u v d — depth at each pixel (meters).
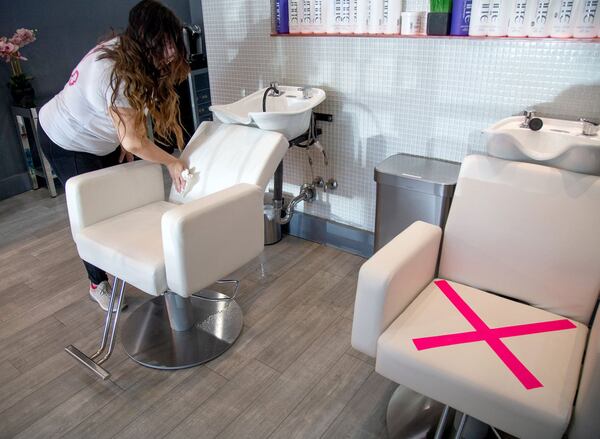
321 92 2.24
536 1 1.72
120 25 3.88
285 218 2.57
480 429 1.45
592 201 1.30
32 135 3.43
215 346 1.89
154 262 1.56
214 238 1.59
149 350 1.87
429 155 2.18
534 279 1.40
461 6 1.87
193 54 4.14
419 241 1.39
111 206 1.88
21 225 2.99
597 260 1.30
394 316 1.31
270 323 2.04
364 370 1.77
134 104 1.65
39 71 3.48
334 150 2.46
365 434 1.52
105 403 1.65
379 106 2.23
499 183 1.44
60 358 1.86
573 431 1.03
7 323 2.07
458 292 1.46
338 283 2.31
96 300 2.16
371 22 2.12
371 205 2.46
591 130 1.59
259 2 2.40
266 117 1.96
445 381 1.15
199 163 1.96
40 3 3.36
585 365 1.09
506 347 1.21
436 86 2.04
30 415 1.61
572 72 1.74
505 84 1.88
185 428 1.55
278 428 1.54
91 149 1.96
